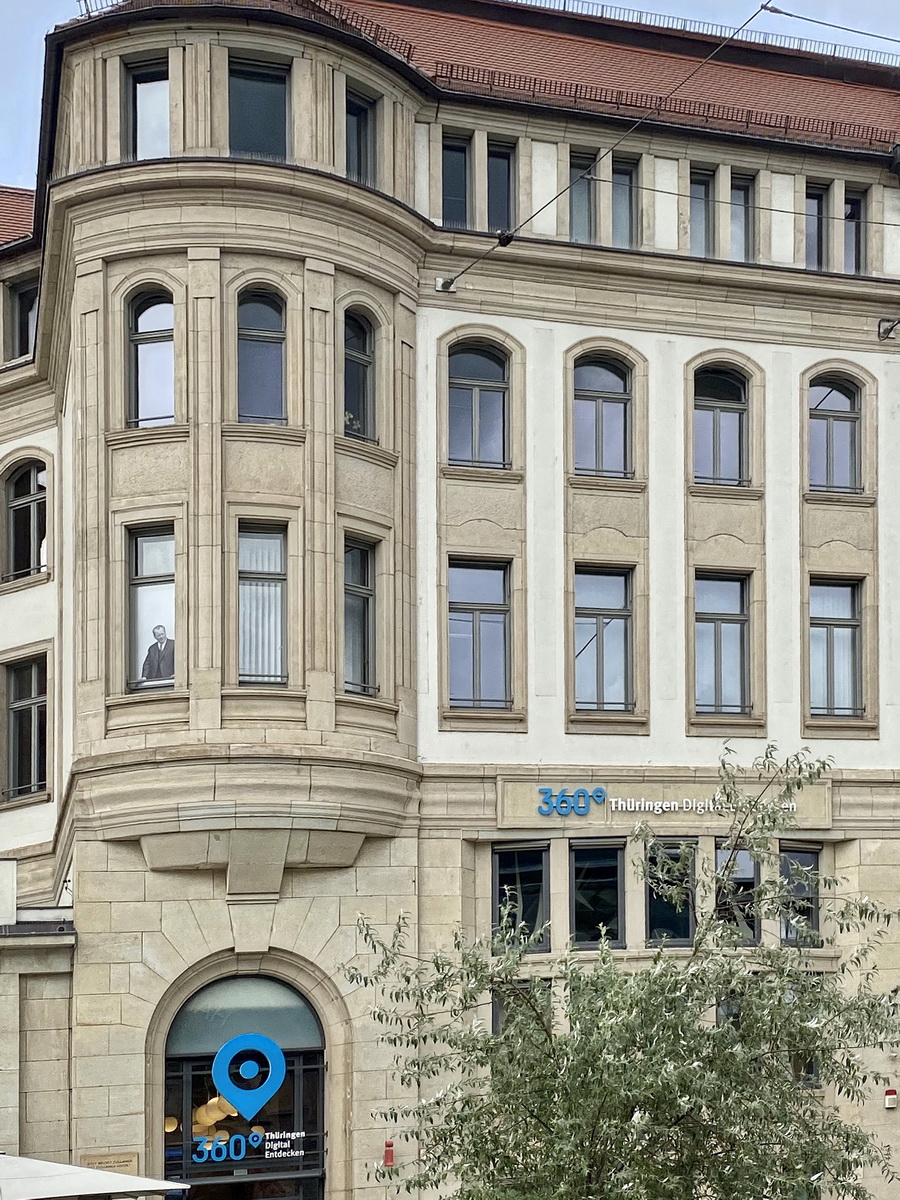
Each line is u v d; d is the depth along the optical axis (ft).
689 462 103.71
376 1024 91.25
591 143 103.71
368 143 96.99
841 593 107.76
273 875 89.20
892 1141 99.86
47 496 118.32
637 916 98.02
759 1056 57.62
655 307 104.17
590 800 98.32
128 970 87.92
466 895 96.02
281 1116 90.27
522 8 114.32
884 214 110.32
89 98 92.99
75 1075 86.63
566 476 101.09
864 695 106.11
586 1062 55.88
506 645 99.76
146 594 90.48
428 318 99.40
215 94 91.35
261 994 90.74
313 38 92.68
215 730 87.25
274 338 92.02
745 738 102.53
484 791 96.37
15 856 115.55
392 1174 60.90
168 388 91.45
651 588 101.86
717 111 106.83
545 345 101.65
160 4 91.45
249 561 90.22
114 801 87.81
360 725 91.30
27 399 119.85
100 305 91.25
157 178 90.12
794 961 59.06
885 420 108.68
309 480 90.38
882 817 104.47
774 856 62.03
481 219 100.73
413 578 96.63
